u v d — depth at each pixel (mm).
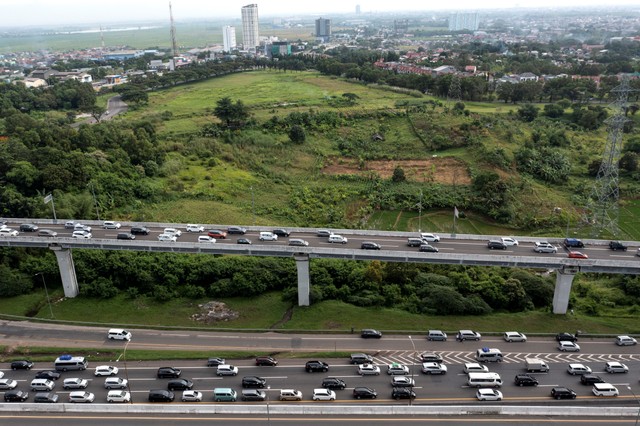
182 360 100188
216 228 138125
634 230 169250
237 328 114125
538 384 90750
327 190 199375
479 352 98562
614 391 87000
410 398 85812
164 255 139500
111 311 123875
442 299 120938
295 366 97750
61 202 159875
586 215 180125
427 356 98375
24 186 168000
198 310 123875
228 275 133875
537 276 134000
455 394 88188
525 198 187875
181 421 80000
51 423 79812
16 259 140250
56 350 104500
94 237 130500
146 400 86938
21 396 86938
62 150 189375
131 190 182500
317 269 134625
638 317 119312
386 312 120688
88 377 94688
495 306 125750
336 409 80688
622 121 172250
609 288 135125
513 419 79375
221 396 86062
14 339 109250
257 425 78625
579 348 102812
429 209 187500
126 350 104000
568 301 122188
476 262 116875
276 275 133500
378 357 100812
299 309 122438
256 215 176125
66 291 129500
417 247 124625
